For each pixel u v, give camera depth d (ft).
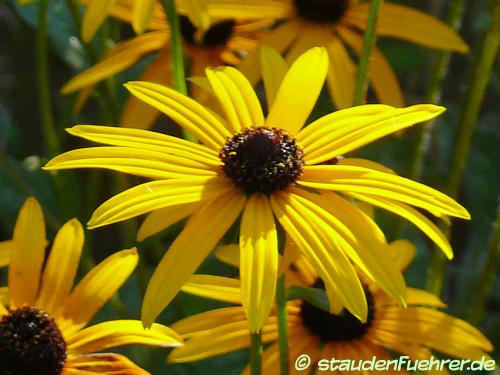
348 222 1.00
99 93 1.30
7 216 1.45
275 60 1.13
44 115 1.32
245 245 0.97
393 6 1.28
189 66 1.31
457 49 1.26
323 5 1.29
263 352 1.11
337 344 1.12
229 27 1.31
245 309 0.94
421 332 1.11
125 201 0.97
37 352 1.04
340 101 1.26
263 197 1.02
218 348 1.07
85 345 1.05
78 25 1.28
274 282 0.95
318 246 0.98
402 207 1.00
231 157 1.03
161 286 0.96
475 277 1.46
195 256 0.97
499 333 1.42
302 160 1.03
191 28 1.29
